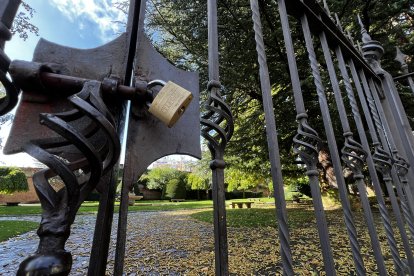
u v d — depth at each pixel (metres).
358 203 8.95
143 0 0.69
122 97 0.55
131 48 0.65
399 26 5.79
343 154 1.04
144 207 15.61
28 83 0.49
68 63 0.59
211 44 0.74
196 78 0.71
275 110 6.26
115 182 0.58
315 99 5.49
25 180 18.20
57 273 0.36
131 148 0.59
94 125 0.51
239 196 27.50
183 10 5.80
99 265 0.53
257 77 6.15
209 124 0.65
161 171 27.52
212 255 3.68
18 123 0.50
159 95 0.56
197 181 24.91
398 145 1.43
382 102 1.52
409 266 1.10
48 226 0.38
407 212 1.23
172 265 3.23
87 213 11.35
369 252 3.51
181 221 8.09
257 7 0.83
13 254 4.02
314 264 3.07
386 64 4.54
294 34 5.27
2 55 0.47
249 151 7.76
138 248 4.26
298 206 12.53
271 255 3.54
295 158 7.91
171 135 0.63
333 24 1.13
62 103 0.52
